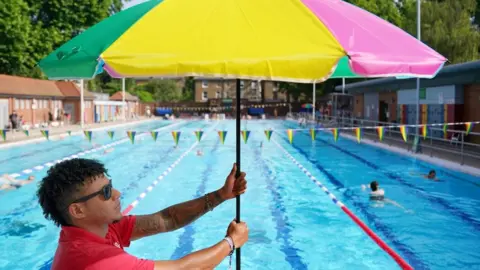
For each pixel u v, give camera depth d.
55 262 2.01
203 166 15.48
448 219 8.60
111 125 36.62
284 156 17.91
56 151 19.83
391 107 27.02
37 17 37.31
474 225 8.20
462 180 12.44
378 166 15.09
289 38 2.35
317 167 15.06
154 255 6.89
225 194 2.83
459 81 17.72
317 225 8.30
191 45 2.28
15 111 27.97
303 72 2.25
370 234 7.11
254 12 2.51
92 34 2.59
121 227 2.57
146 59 2.25
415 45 2.68
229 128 35.25
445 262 6.38
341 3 2.94
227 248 2.34
